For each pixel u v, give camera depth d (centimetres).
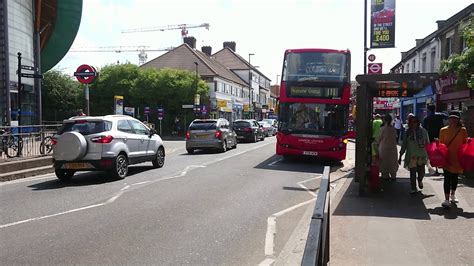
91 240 632
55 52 3394
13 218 764
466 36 1152
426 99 2811
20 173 1284
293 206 881
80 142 1159
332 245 586
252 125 3259
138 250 587
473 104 1619
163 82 4488
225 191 1045
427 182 1111
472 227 672
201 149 2409
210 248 599
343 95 1652
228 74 6219
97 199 935
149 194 996
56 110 5316
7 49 2319
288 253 580
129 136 1298
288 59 1711
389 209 807
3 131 1406
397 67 4041
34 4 2836
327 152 1658
